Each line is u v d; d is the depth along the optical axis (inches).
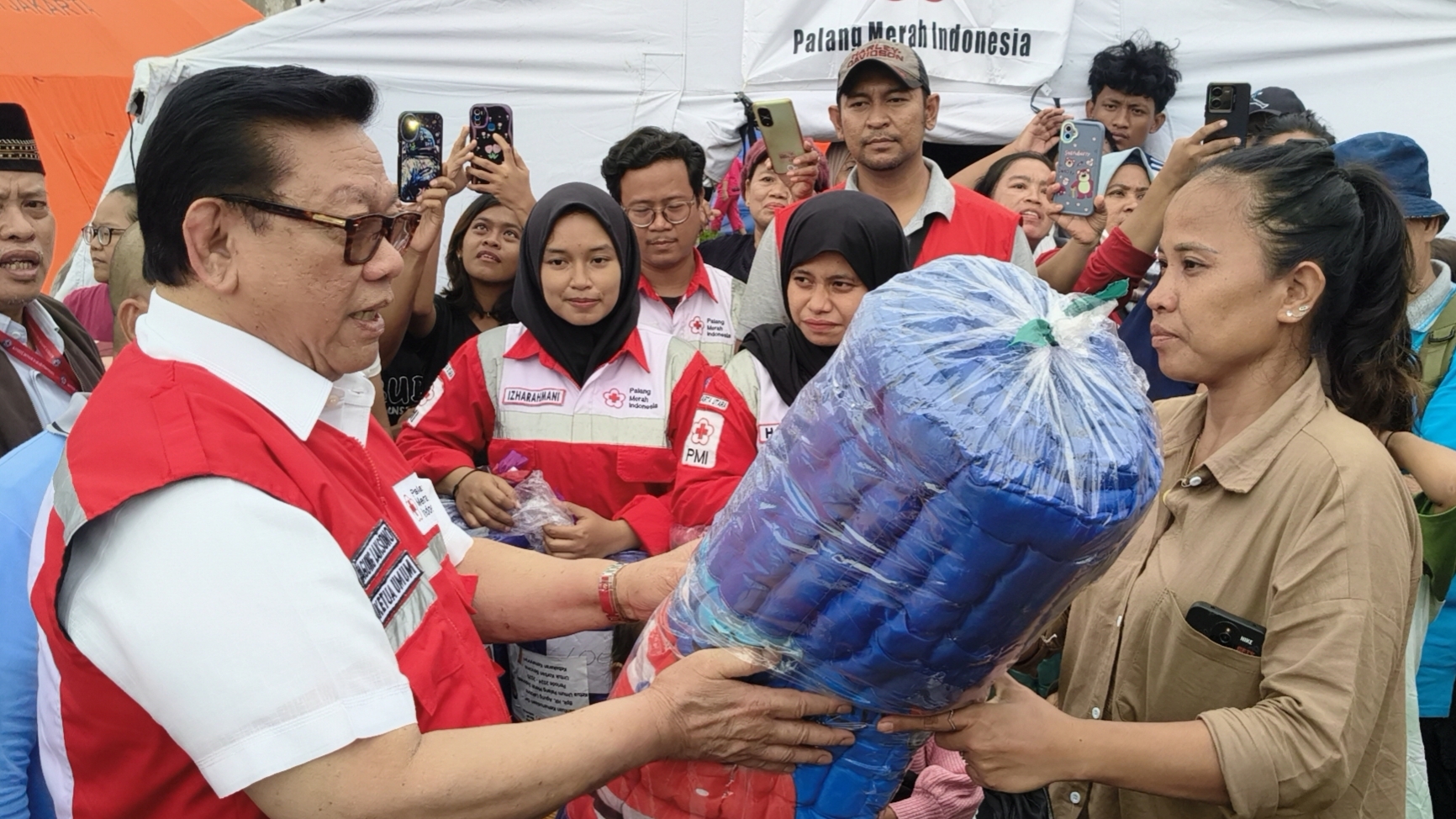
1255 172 59.1
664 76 181.0
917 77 127.7
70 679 45.8
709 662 48.5
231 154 45.7
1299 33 177.2
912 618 43.1
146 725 45.4
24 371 95.7
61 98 230.4
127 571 42.2
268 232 46.5
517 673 98.7
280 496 45.1
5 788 55.6
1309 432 58.8
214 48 172.7
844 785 51.6
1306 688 54.6
